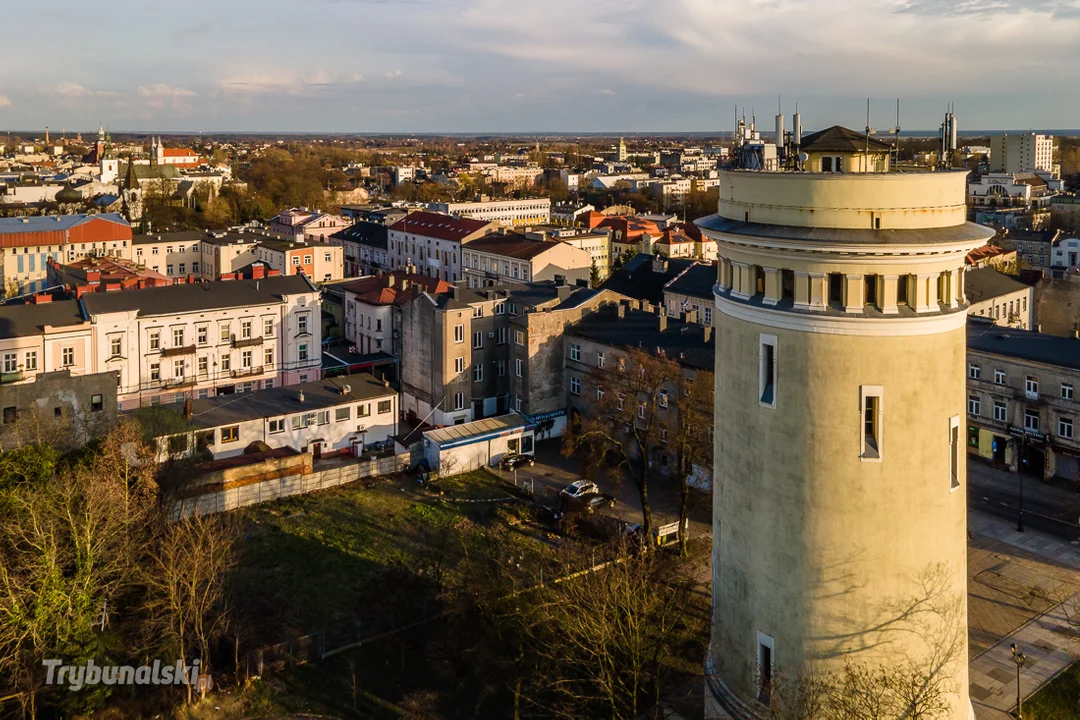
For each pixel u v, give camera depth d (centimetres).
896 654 2933
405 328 9769
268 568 6222
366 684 4916
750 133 3434
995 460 8019
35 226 16125
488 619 4719
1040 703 4606
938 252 2762
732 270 3145
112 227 16538
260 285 10319
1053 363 7481
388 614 5475
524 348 9119
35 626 4419
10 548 4900
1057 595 5719
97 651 4631
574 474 8119
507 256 15412
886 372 2811
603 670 3900
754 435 3053
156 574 5053
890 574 2900
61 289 10869
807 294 2853
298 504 7338
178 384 9556
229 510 7119
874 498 2862
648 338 8600
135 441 6700
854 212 2775
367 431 8819
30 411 6544
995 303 10575
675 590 5056
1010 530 6669
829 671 2955
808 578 2948
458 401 9231
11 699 4397
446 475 7994
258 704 4747
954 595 3034
